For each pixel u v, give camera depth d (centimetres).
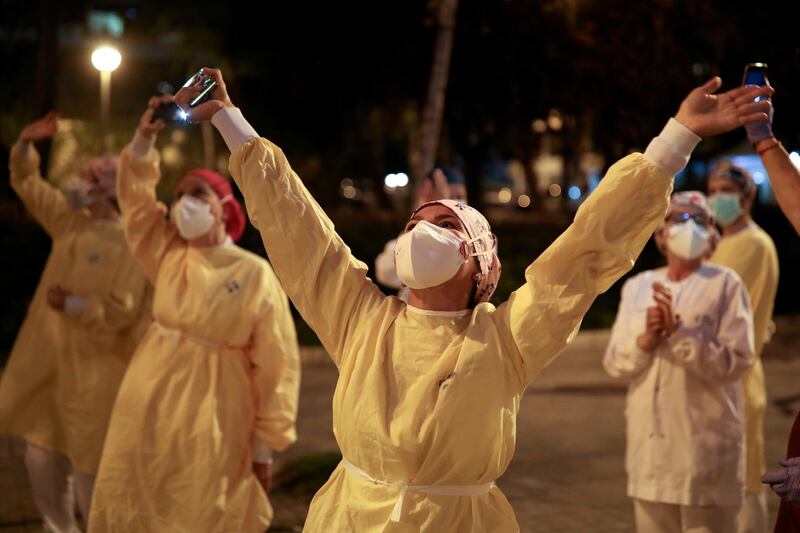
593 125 1945
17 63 2188
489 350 252
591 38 1700
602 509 605
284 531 550
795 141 1526
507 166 5662
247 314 412
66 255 517
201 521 397
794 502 281
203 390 407
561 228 2898
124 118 2205
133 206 434
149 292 520
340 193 3541
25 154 530
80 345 502
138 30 2694
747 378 500
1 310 1280
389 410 254
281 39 1958
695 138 246
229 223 436
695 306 418
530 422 856
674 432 413
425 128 755
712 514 411
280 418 415
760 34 1522
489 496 264
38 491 505
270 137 2302
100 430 495
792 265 1931
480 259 262
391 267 485
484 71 1870
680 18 1576
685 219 425
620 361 430
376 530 252
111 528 401
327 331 275
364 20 1870
